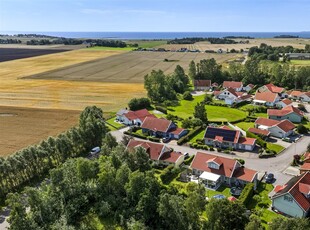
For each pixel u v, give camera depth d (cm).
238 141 8344
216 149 8350
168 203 4819
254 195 5944
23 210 4747
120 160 6172
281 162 7500
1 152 7950
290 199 5334
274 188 6259
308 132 9588
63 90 15400
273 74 16325
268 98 12681
